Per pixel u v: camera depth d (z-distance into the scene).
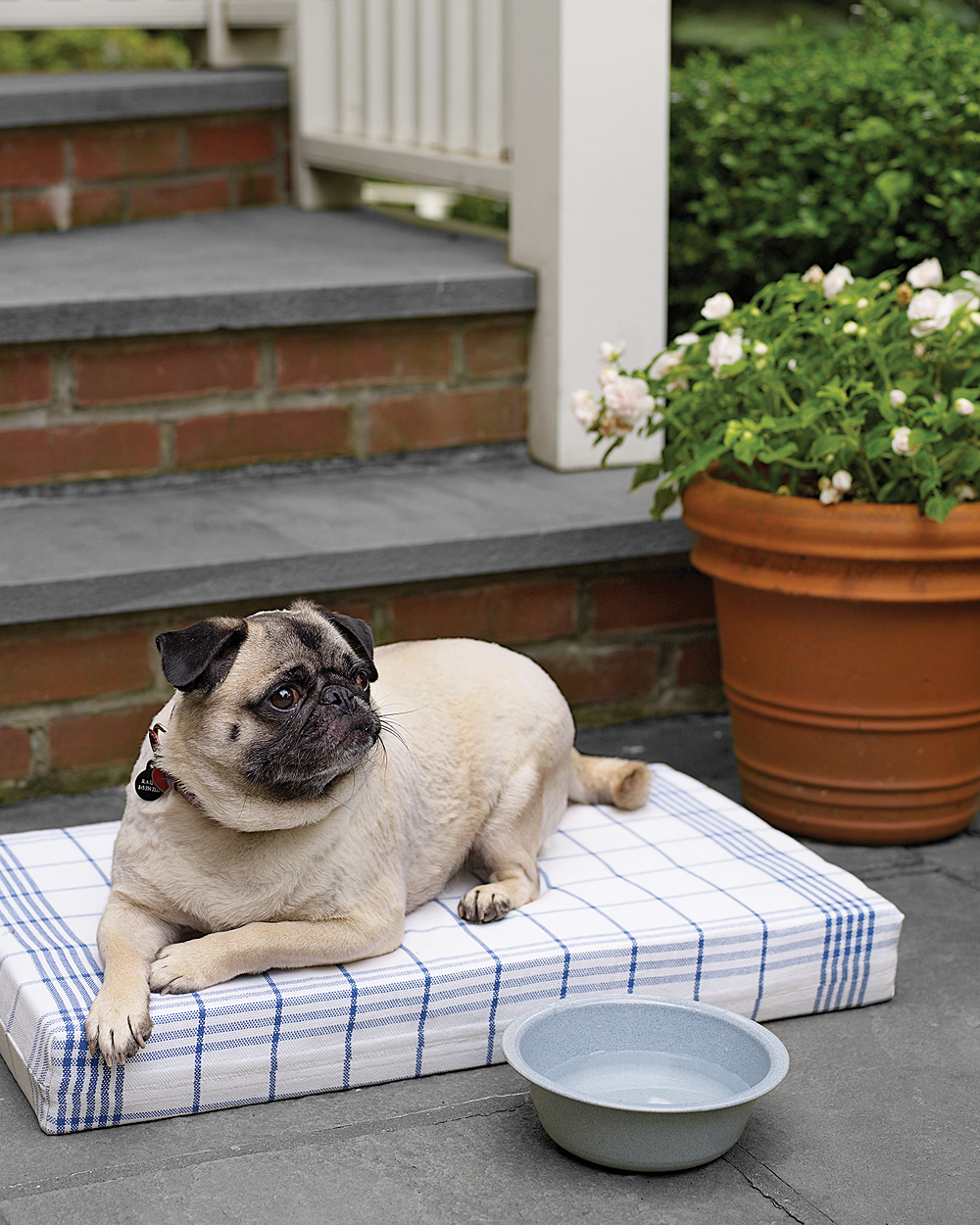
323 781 2.34
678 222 4.93
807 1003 2.68
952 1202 2.15
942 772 3.24
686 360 3.41
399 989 2.41
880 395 3.05
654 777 3.40
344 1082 2.41
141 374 4.02
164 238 5.05
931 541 3.00
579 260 4.23
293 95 5.65
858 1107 2.39
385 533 3.72
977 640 3.13
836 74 4.57
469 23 4.78
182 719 2.37
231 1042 2.32
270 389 4.18
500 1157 2.24
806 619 3.15
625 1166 2.18
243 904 2.45
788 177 4.52
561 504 4.02
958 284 3.36
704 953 2.59
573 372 4.30
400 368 4.29
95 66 10.68
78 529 3.74
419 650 2.93
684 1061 2.37
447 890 2.85
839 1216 2.11
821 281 3.47
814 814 3.32
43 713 3.51
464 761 2.77
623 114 4.19
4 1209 2.09
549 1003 2.50
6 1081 2.43
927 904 3.08
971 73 4.21
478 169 4.58
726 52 7.09
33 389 3.92
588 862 2.93
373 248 4.85
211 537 3.68
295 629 2.40
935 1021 2.66
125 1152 2.23
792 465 3.18
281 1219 2.08
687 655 4.14
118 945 2.39
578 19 4.09
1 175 5.07
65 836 2.99
